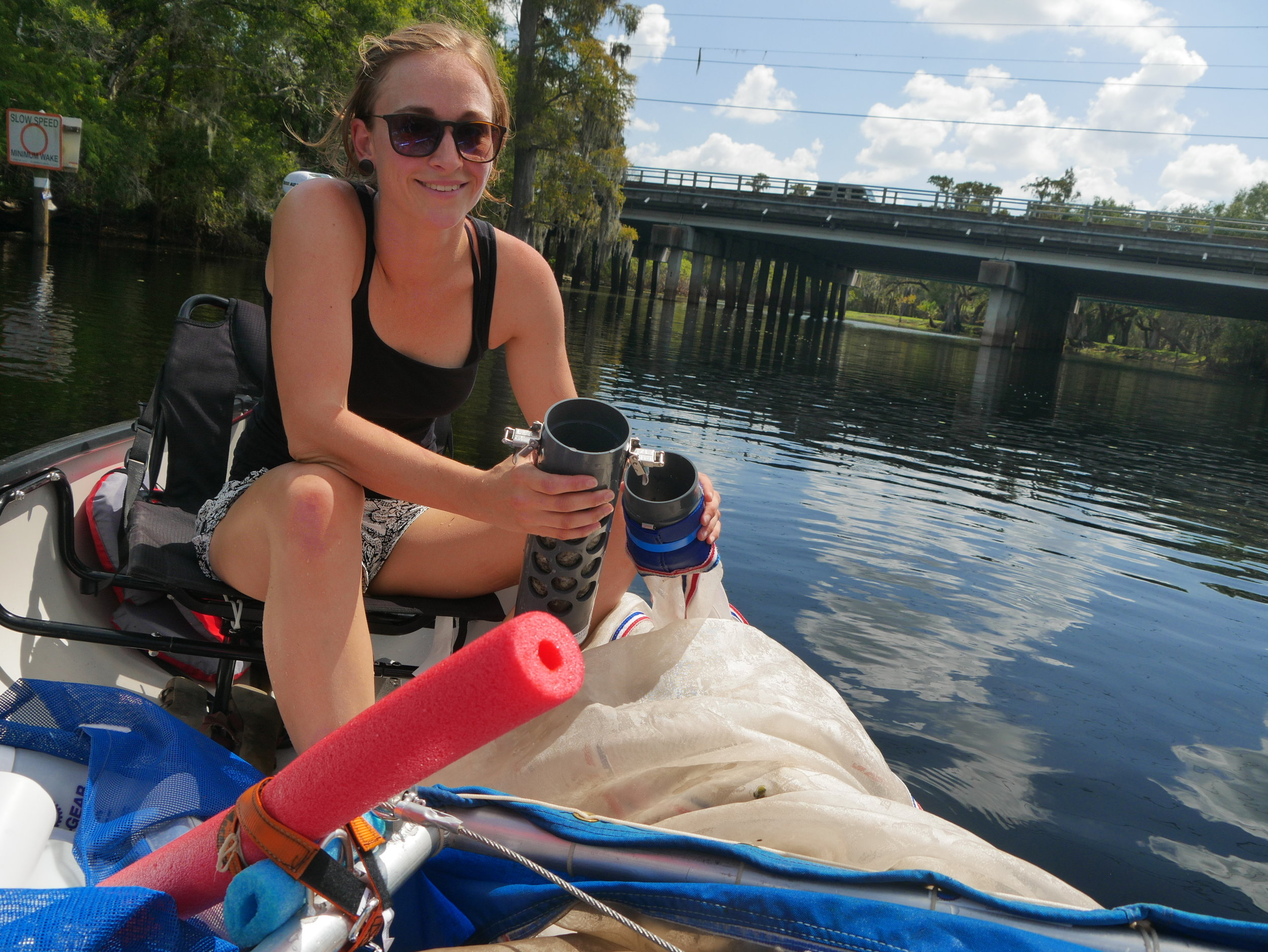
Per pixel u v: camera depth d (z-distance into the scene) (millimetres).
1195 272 27594
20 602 1667
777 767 1142
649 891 875
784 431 8602
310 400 1326
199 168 20828
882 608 3785
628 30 27344
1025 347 35406
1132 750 2725
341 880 675
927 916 799
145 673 1901
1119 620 4008
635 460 1346
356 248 1427
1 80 16312
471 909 980
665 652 1390
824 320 47906
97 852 1002
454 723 514
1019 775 2488
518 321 1657
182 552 1601
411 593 1636
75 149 15797
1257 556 5656
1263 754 2785
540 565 1330
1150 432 12500
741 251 40281
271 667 1187
